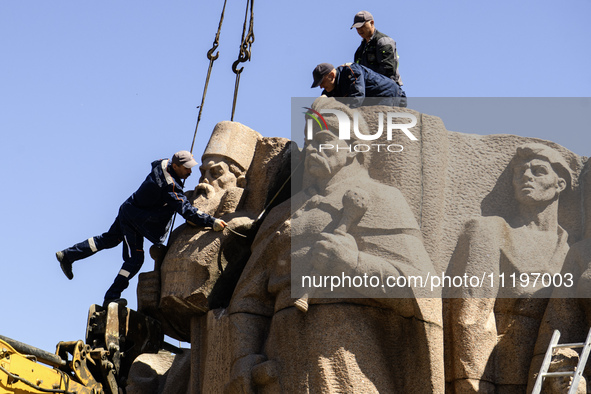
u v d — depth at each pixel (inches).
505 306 422.9
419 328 404.5
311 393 395.9
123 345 455.2
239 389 409.1
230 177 481.7
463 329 414.9
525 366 414.9
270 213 448.8
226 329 438.9
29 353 394.3
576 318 415.2
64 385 409.4
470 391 406.3
